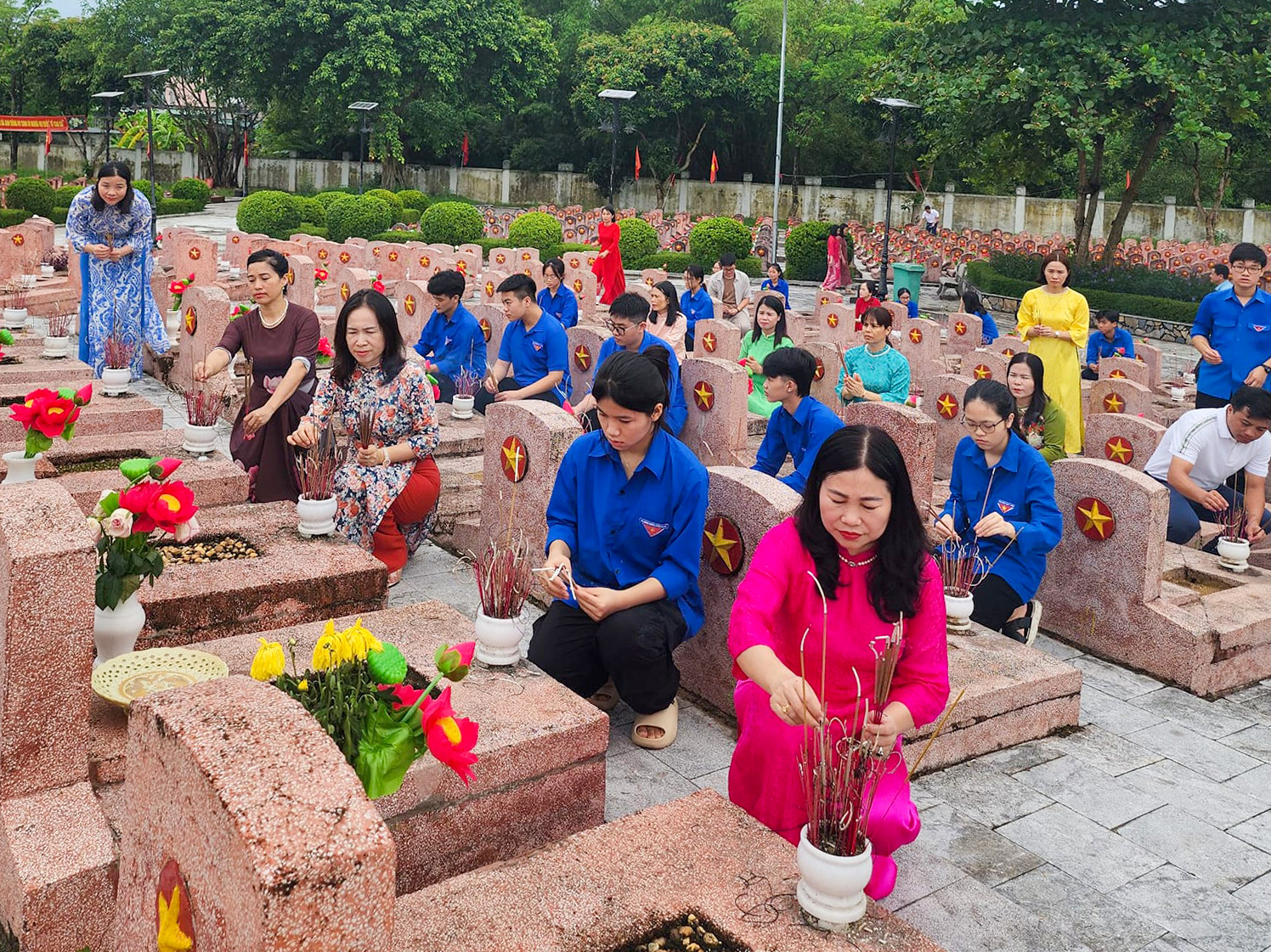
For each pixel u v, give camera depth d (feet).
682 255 89.71
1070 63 64.75
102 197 30.91
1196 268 82.07
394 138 119.55
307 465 16.74
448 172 145.18
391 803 10.08
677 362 22.61
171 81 134.21
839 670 9.73
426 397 18.24
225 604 13.80
